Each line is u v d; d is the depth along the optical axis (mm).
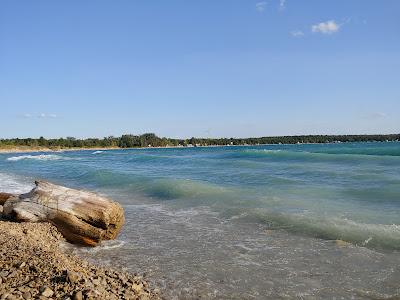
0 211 14320
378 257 9984
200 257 10414
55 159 71062
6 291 6590
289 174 28516
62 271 7723
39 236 11281
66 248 11398
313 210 15383
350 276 8828
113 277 8609
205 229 13445
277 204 16891
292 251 10742
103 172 34688
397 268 9180
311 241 11570
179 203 18703
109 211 11719
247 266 9648
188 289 8273
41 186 13047
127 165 48594
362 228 12445
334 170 29500
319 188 20953
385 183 21562
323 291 8078
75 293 6672
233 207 16797
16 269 7805
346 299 7672
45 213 12188
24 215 12398
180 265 9805
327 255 10297
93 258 10492
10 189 25219
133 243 11961
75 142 192375
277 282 8602
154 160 57281
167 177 28891
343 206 16078
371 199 17359
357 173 26641
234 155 59188
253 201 17781
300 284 8469
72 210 11844
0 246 9461
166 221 14922
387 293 7871
